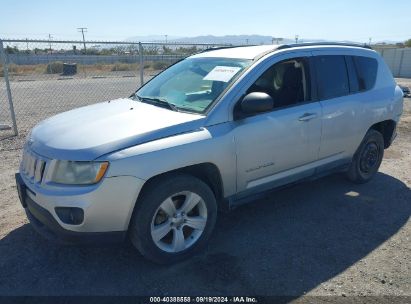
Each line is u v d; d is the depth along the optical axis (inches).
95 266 131.6
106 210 115.3
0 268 129.6
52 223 117.5
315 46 175.5
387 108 203.9
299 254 140.0
